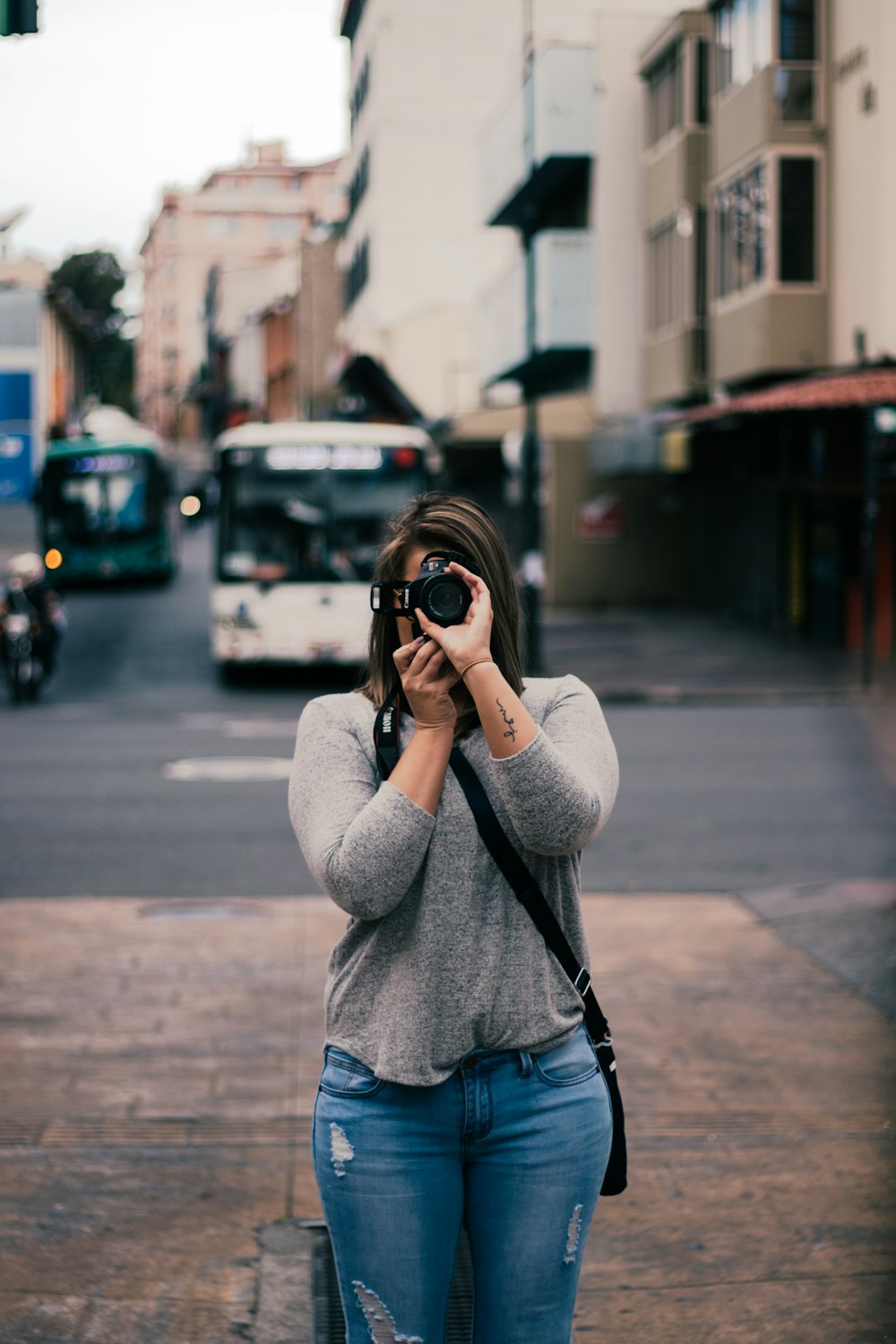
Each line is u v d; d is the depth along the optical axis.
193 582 36.84
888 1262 3.85
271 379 74.12
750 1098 5.04
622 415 28.41
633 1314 3.60
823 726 15.63
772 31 21.89
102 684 20.50
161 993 6.26
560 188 31.89
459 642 2.19
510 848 2.24
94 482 33.94
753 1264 3.85
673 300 26.45
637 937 7.23
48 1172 4.41
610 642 24.56
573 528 31.33
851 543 23.06
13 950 6.94
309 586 19.62
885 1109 4.92
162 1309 3.60
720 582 29.88
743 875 8.73
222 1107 4.96
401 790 2.19
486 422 31.42
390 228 45.78
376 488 19.73
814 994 6.25
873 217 20.73
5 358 52.56
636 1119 4.86
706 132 25.20
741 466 24.02
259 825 10.30
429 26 45.41
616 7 39.28
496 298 34.47
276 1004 6.11
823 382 20.36
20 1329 3.49
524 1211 2.26
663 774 12.32
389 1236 2.24
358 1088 2.25
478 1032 2.25
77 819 10.49
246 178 99.06
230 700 18.78
